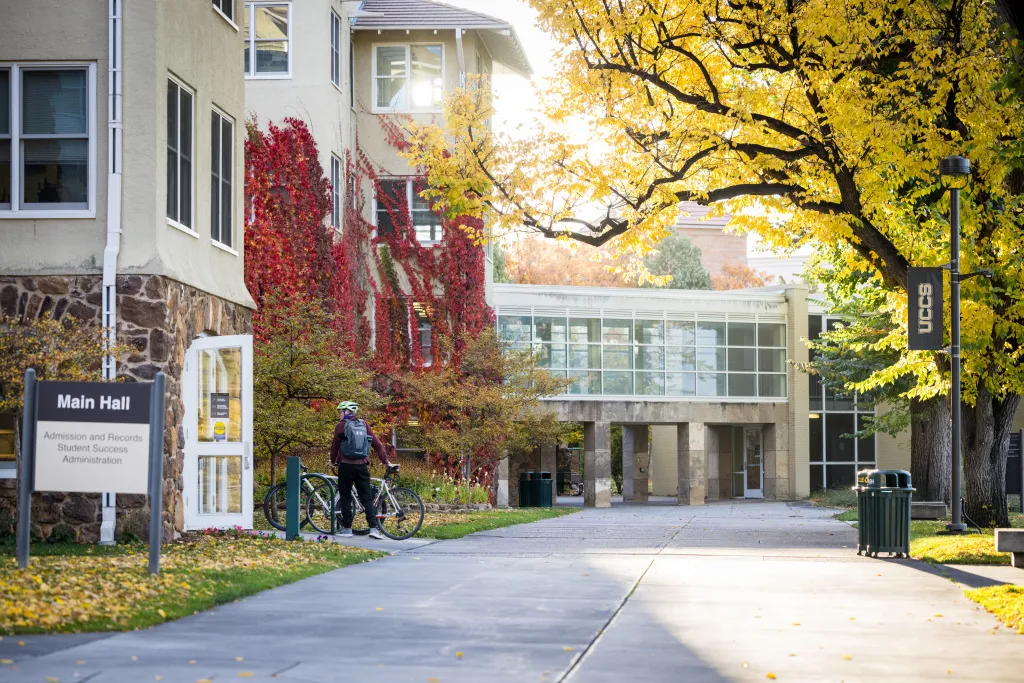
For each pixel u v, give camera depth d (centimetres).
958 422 1838
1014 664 782
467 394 2994
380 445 1792
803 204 1902
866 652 823
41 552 1342
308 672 726
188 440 1625
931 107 1792
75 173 1531
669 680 721
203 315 1672
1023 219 1842
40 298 1502
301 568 1293
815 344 3838
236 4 1895
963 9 1791
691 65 1952
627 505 4234
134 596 975
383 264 3139
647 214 1948
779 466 4519
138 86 1518
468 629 902
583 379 4194
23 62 1528
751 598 1108
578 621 949
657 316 4316
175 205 1606
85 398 1105
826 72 1795
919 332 1833
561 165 1972
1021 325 1862
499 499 3712
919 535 1886
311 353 2244
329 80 2911
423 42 3192
